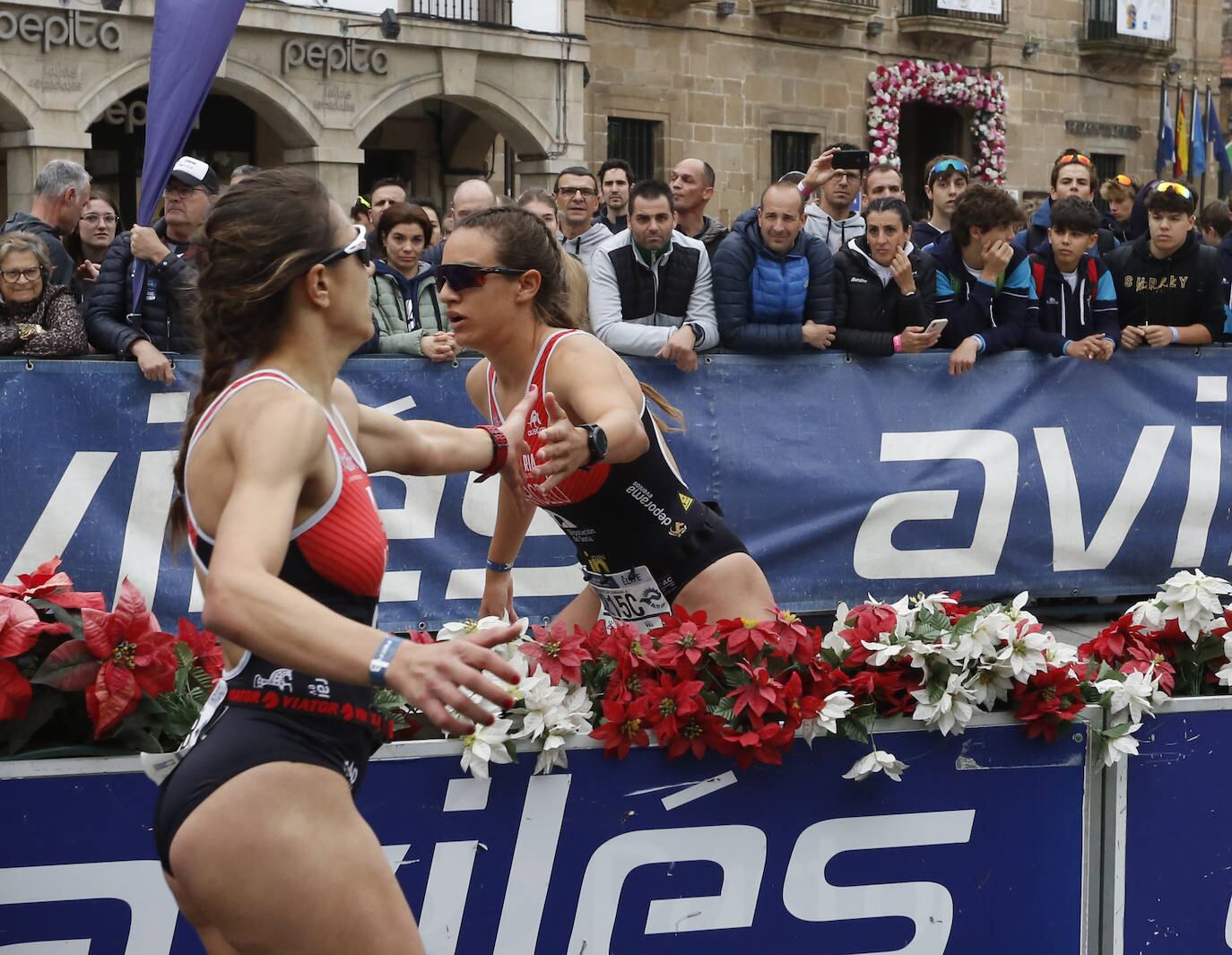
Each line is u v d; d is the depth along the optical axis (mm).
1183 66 24016
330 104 15461
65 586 2566
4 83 13297
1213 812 2812
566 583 5383
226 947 1994
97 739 2459
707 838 2615
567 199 6629
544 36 16844
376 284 5414
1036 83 22203
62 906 2432
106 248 6785
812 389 5637
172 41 4617
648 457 2996
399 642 1789
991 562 5848
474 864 2531
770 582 5629
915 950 2715
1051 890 2754
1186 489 6016
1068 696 2697
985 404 5797
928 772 2684
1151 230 6047
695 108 18750
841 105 20172
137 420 4902
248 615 1760
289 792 1908
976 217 5688
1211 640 3070
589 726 2557
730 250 5512
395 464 2406
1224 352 6035
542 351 2922
